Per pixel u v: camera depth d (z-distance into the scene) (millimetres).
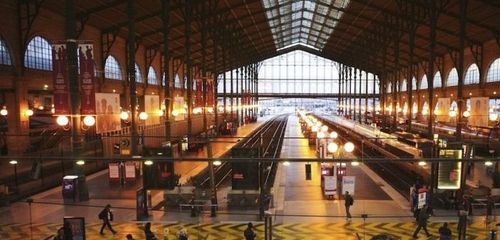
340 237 16953
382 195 23828
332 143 22891
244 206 20875
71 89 18578
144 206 19609
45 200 22234
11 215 19609
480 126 32188
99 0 29453
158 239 16781
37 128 32750
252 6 45531
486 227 17641
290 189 25328
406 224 18578
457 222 18672
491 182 25344
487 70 43781
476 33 41469
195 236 17156
